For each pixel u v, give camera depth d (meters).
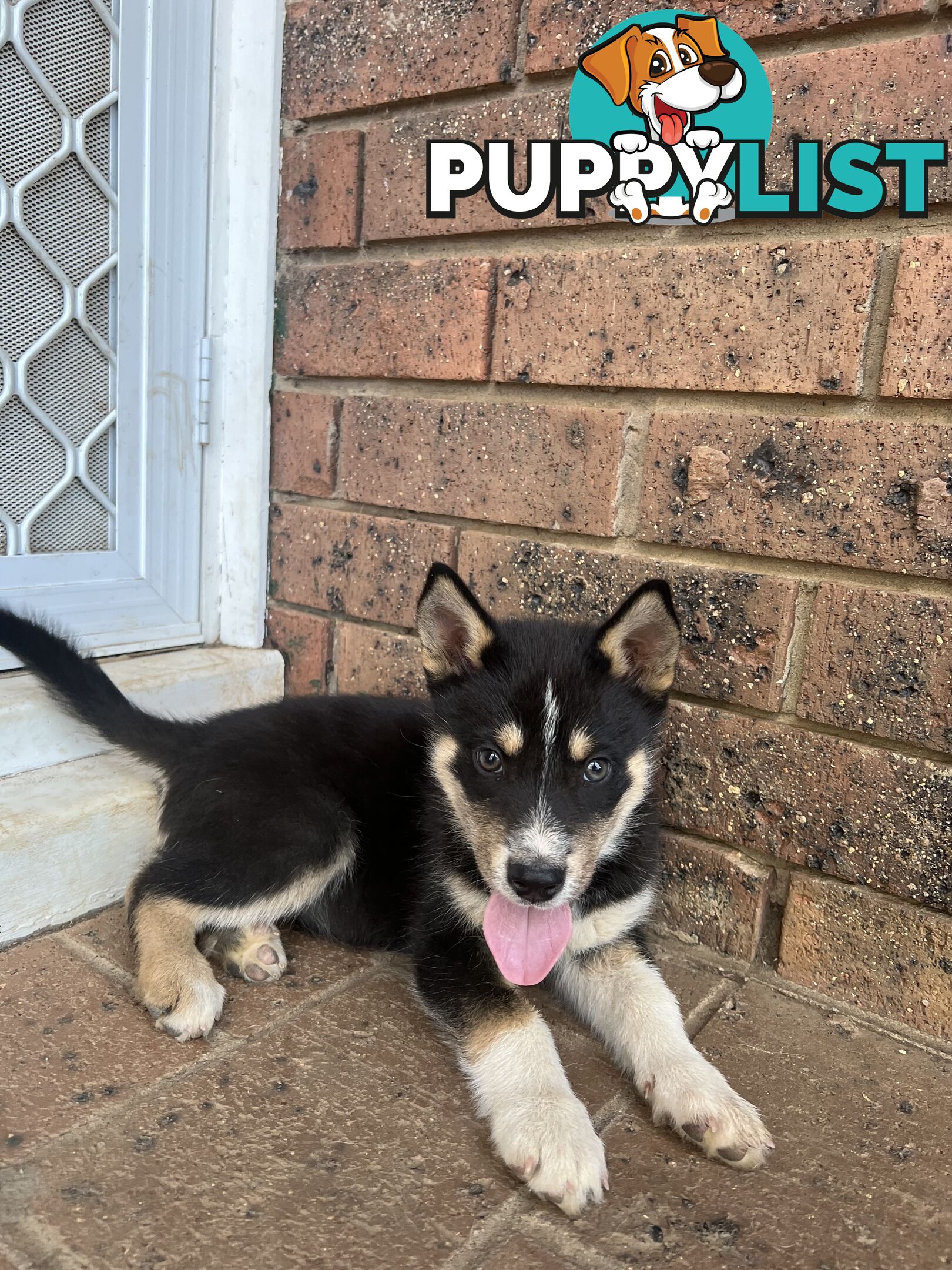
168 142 0.61
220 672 0.65
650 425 0.51
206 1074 0.40
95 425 0.61
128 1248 0.31
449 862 0.47
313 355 0.65
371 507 0.64
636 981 0.45
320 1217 0.33
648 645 0.46
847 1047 0.44
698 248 0.48
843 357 0.45
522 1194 0.34
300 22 0.62
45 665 0.52
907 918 0.45
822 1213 0.34
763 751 0.49
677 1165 0.36
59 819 0.50
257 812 0.48
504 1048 0.40
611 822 0.44
